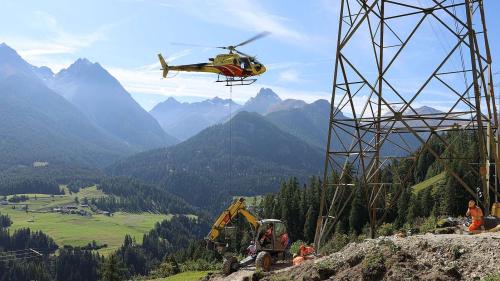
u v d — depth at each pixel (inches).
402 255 768.3
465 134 4744.1
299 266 931.3
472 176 3558.1
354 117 1206.9
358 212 4293.8
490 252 732.7
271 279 914.7
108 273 4810.5
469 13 1075.3
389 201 1428.4
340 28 1163.9
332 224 1226.6
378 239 884.0
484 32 1147.3
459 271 716.7
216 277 1235.9
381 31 1305.4
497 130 1143.0
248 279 999.0
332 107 1191.6
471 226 1068.5
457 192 3572.8
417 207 4025.6
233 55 1572.3
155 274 3270.2
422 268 740.0
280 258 1286.9
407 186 4392.2
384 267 750.5
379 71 1306.6
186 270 3137.3
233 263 1205.7
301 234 5388.8
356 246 883.4
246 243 2736.2
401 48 1182.3
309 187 5900.6
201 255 4820.4
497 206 1105.4
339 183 1241.4
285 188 6225.4
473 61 1074.7
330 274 819.4
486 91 1127.0
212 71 1604.3
